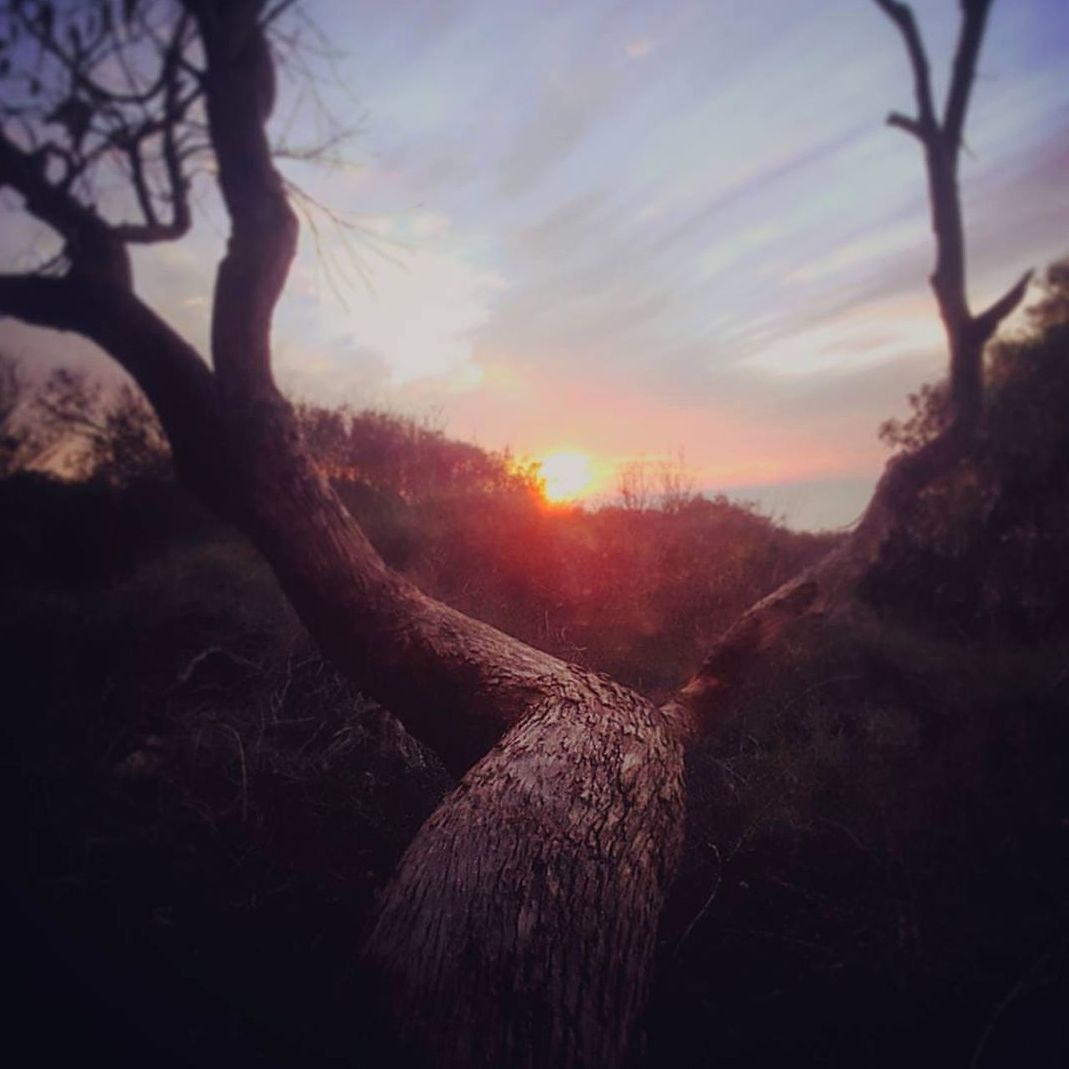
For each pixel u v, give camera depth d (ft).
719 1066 6.06
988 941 7.07
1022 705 10.98
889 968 6.84
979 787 9.31
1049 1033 6.12
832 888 7.91
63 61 7.53
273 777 9.06
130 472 12.59
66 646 10.44
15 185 8.20
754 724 10.19
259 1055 5.65
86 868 7.59
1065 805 8.87
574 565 13.24
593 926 5.41
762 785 9.06
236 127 8.92
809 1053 6.15
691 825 8.48
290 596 9.57
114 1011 6.03
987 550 13.44
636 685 10.91
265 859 8.06
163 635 11.24
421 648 9.10
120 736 9.45
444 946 5.16
